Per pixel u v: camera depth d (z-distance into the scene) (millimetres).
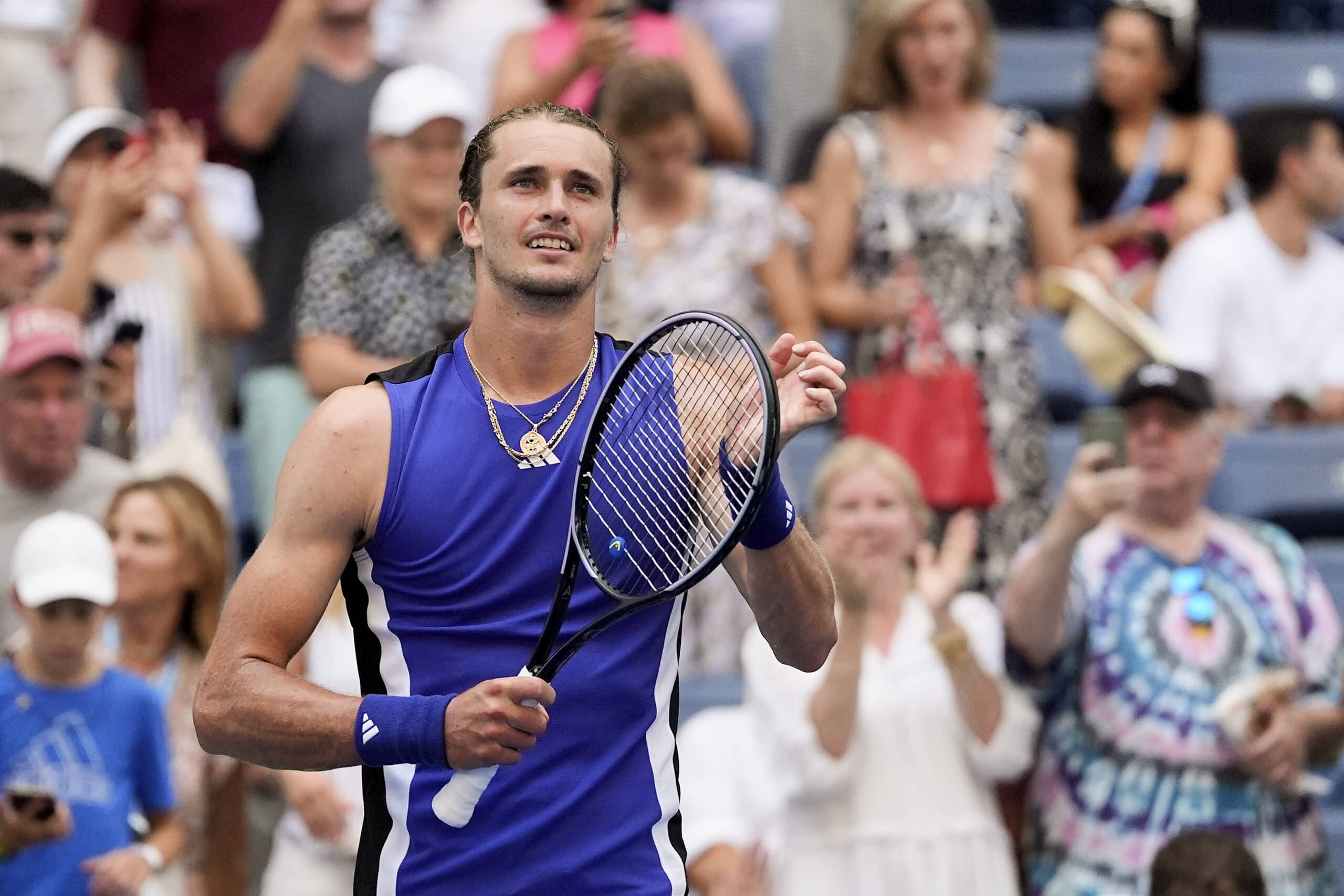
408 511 9969
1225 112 32625
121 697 16312
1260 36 35562
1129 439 17344
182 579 17828
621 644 10055
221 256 21328
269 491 21328
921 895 16016
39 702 16047
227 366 24859
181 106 25672
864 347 20312
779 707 16297
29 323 18484
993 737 16344
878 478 16938
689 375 10422
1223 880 14969
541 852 9867
